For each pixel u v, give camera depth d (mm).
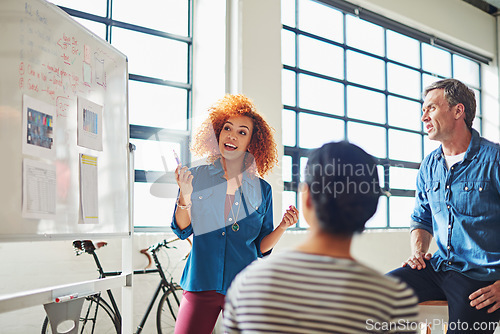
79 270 3529
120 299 3730
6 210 1850
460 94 2264
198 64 4590
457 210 2227
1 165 1839
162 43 4477
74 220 2254
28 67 2010
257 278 996
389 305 940
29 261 3328
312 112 5555
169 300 3885
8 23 1926
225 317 1047
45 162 2080
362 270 959
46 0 2148
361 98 6148
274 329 952
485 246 2146
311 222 1027
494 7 7887
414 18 6523
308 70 5562
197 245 2246
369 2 5957
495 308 2020
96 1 4102
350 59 6047
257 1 4590
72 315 2180
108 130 2600
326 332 931
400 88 6676
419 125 6875
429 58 7121
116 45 4211
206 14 4586
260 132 2395
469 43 7379
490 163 2168
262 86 4559
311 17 5633
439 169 2330
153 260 3930
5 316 3164
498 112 7719
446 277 2199
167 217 2684
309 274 969
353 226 992
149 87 4363
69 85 2283
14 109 1916
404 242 5887
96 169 2459
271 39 4676
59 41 2225
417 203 2473
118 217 2623
